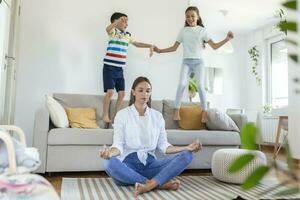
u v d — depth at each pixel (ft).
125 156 7.61
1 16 8.40
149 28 13.73
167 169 7.17
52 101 9.57
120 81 11.52
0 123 8.98
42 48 12.44
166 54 13.76
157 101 11.99
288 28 1.08
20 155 3.78
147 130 7.66
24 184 3.00
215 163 8.63
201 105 11.35
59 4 12.73
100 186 7.64
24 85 12.14
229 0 17.30
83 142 9.08
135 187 6.79
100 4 13.19
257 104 22.02
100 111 11.19
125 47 11.55
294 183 0.91
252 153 0.92
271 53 21.47
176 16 14.10
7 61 10.19
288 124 13.37
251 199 6.18
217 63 22.89
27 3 12.40
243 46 23.31
